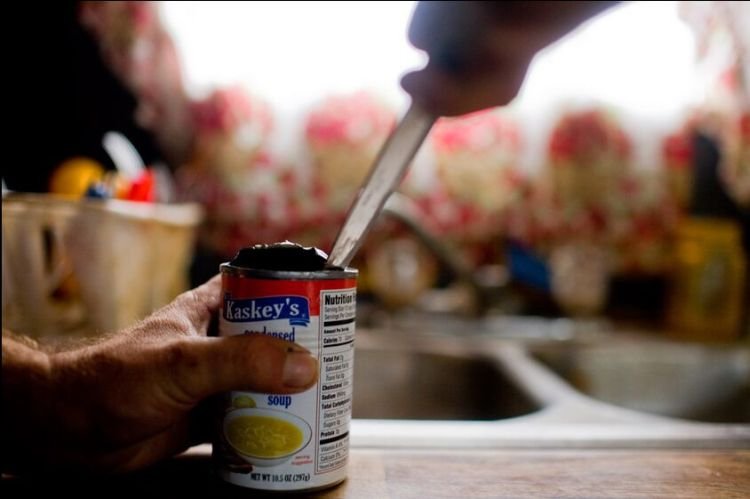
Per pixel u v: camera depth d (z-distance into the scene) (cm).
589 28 145
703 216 153
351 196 148
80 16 128
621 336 133
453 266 133
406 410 119
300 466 40
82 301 84
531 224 152
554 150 151
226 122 144
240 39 142
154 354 38
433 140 148
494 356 114
